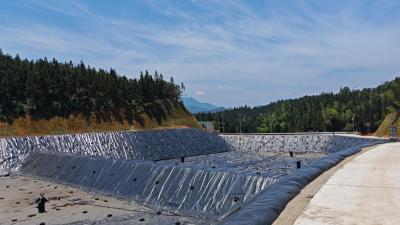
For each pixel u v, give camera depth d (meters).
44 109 74.12
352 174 16.61
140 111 93.19
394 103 94.31
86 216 24.86
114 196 30.08
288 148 78.38
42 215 25.20
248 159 60.34
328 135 79.12
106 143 62.31
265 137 83.88
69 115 77.31
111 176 33.06
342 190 13.11
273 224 9.09
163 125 94.38
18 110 69.81
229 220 9.13
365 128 104.12
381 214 9.91
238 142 84.25
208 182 25.58
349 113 121.88
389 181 14.71
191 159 63.25
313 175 15.74
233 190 23.83
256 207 10.08
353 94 147.25
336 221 9.31
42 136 54.97
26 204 28.20
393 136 61.03
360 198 11.81
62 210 26.44
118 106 89.31
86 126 77.44
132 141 66.25
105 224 23.06
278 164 49.53
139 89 99.19
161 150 68.31
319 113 130.12
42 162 42.91
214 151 77.81
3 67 78.25
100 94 87.25
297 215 9.88
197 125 104.06
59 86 79.56
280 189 12.38
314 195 12.32
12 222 23.64
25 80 75.06
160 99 103.06
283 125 136.25
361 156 24.20
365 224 9.06
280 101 190.25
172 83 107.81
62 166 39.38
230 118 184.88
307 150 75.81
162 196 27.17
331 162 19.70
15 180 38.72
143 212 25.50
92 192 31.97
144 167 31.17
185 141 75.81
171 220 23.47
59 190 33.22
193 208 24.56
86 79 87.00
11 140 50.34
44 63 87.44
